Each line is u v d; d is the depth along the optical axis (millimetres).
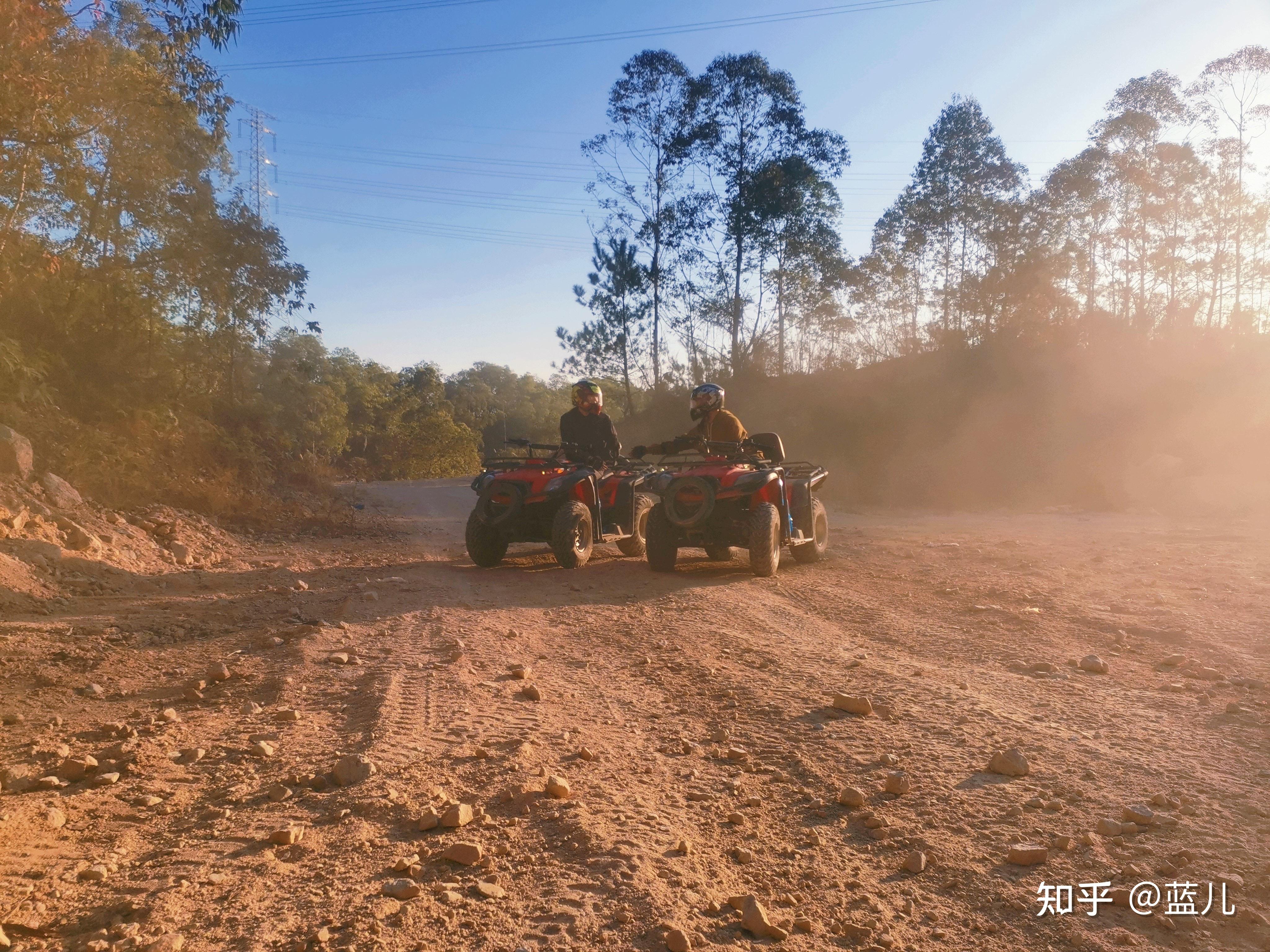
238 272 16672
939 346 29000
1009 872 2936
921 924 2664
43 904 2811
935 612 7184
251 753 4156
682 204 32906
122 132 13672
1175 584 7961
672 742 4289
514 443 10680
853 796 3486
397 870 2975
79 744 4387
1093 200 32500
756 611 7461
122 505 11703
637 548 11094
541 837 3246
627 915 2705
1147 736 4129
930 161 33094
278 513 15117
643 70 32062
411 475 72250
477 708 4793
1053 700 4734
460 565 10773
